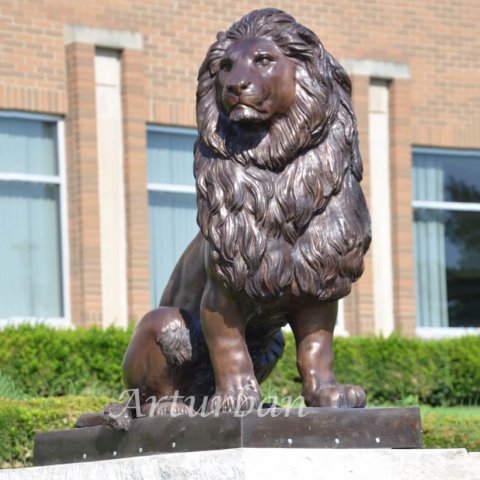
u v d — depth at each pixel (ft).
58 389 40.45
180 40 49.62
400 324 53.36
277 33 16.05
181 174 50.11
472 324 55.93
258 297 15.85
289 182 15.87
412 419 15.67
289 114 15.89
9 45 46.60
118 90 48.42
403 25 54.75
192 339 16.88
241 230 15.75
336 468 14.82
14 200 47.21
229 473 14.44
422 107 55.11
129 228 47.83
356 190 16.30
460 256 56.13
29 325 41.06
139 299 47.67
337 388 16.02
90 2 48.06
